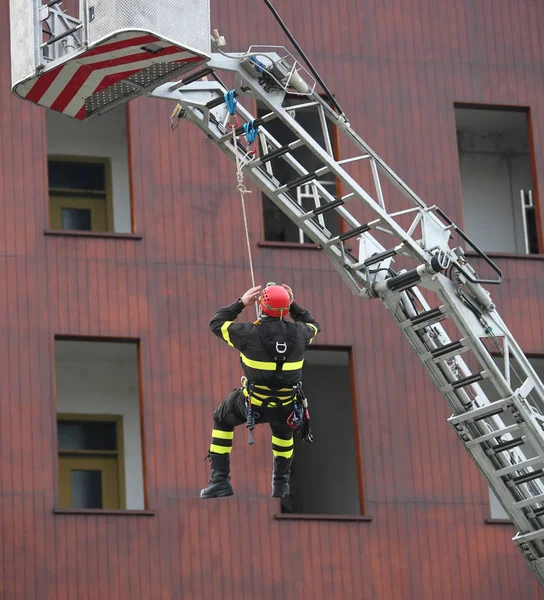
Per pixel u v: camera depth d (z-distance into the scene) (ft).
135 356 184.34
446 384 141.79
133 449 185.47
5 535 165.48
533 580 176.86
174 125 136.36
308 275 181.27
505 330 141.28
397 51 193.06
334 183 201.46
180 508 170.71
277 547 171.63
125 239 177.68
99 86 125.49
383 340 180.96
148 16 117.08
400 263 185.16
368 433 177.88
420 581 174.09
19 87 124.47
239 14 188.24
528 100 196.54
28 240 175.22
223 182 181.98
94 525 168.25
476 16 197.26
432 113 192.03
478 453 142.51
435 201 188.96
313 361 186.70
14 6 124.77
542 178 195.11
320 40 190.60
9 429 168.86
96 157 193.06
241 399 125.49
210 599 168.66
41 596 164.76
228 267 179.22
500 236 202.90
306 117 202.59
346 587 172.04
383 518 175.32
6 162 176.86
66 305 174.09
